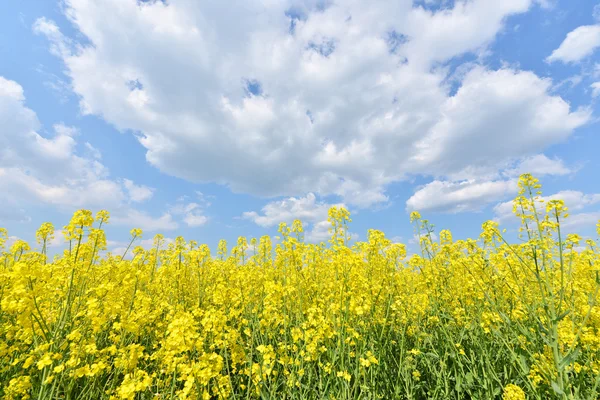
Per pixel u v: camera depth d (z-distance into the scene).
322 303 1.06
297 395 0.86
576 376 0.78
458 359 0.95
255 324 1.05
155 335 1.13
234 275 1.16
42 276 0.71
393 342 1.04
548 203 0.72
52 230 1.18
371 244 1.15
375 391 0.85
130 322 0.82
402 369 0.95
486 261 0.96
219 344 0.82
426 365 1.05
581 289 0.94
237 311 0.97
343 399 0.76
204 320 0.75
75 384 0.79
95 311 0.74
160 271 1.36
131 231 1.15
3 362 0.86
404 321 1.10
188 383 0.61
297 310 1.10
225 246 2.08
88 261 0.98
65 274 0.92
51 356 0.63
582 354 0.85
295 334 0.86
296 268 1.33
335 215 1.32
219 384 0.75
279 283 0.96
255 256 1.85
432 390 0.93
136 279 1.11
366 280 1.01
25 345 0.90
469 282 1.04
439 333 1.11
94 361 0.80
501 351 0.96
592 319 0.90
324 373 0.87
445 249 1.23
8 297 0.72
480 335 1.00
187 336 0.65
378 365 0.91
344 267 0.98
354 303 0.91
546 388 0.75
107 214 1.00
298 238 1.52
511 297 1.05
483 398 0.88
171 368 0.74
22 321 0.67
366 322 1.01
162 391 0.77
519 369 0.89
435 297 1.15
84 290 0.97
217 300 1.02
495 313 0.91
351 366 0.86
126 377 0.64
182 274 1.51
